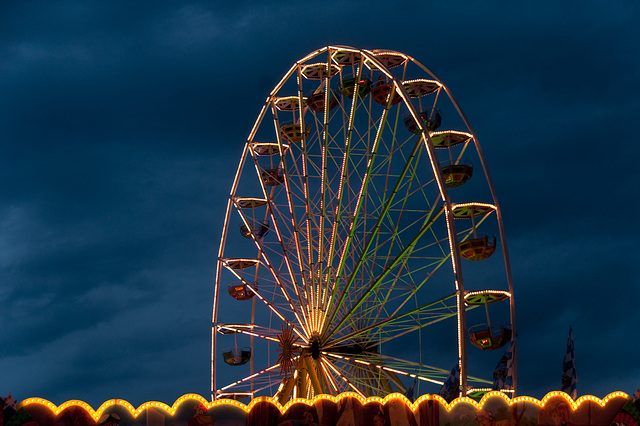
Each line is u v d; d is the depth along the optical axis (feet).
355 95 162.20
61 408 102.01
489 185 166.09
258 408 104.22
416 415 104.37
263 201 192.13
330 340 163.02
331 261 165.48
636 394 104.37
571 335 118.42
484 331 159.43
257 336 185.16
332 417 104.37
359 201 160.86
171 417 103.65
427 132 150.41
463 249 163.84
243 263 190.80
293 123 184.85
